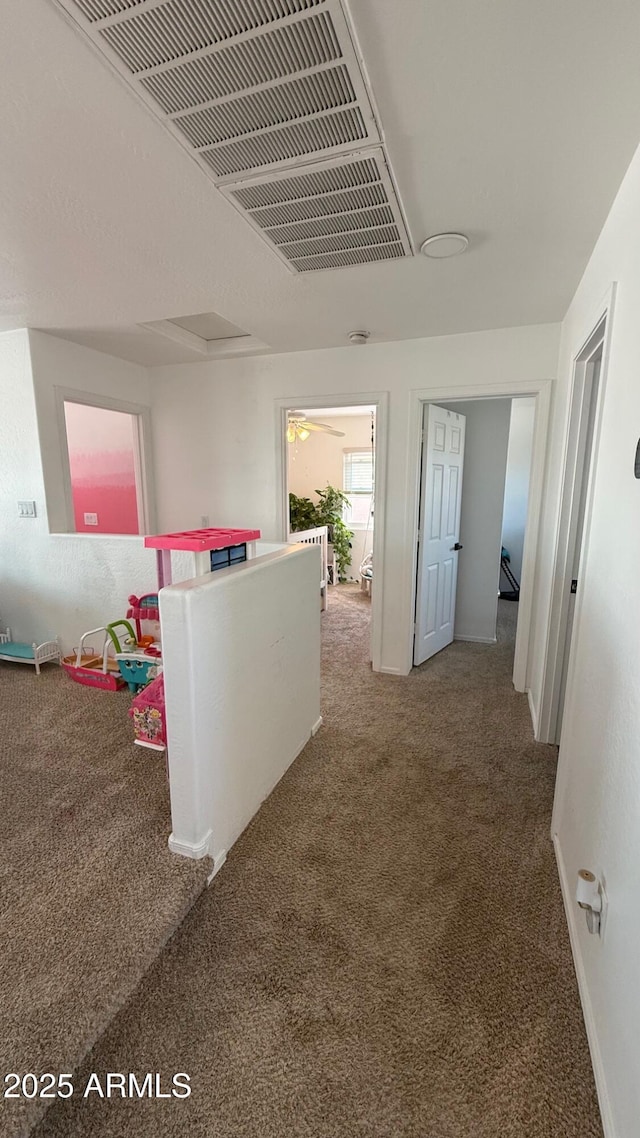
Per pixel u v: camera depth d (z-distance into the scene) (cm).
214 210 162
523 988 133
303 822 196
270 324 278
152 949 131
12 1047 107
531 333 280
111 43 99
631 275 133
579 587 175
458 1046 119
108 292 234
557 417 270
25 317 272
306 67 105
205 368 368
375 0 91
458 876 170
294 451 714
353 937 147
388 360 315
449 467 373
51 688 304
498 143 131
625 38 99
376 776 227
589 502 168
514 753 246
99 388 344
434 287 226
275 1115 107
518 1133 104
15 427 313
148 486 395
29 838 172
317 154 134
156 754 228
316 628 257
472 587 428
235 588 172
